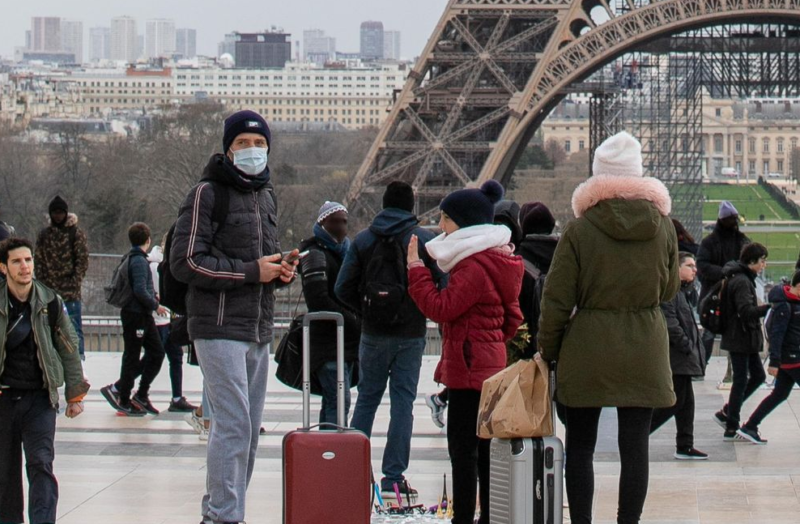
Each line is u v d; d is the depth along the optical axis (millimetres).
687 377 41281
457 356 31219
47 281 60656
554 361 29891
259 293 31172
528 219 37656
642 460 29234
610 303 29188
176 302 31922
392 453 35938
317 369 39562
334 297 40031
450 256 30875
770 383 61094
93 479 39781
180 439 47000
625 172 29500
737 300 46062
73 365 32875
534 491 28609
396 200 36406
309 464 28672
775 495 37250
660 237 29453
